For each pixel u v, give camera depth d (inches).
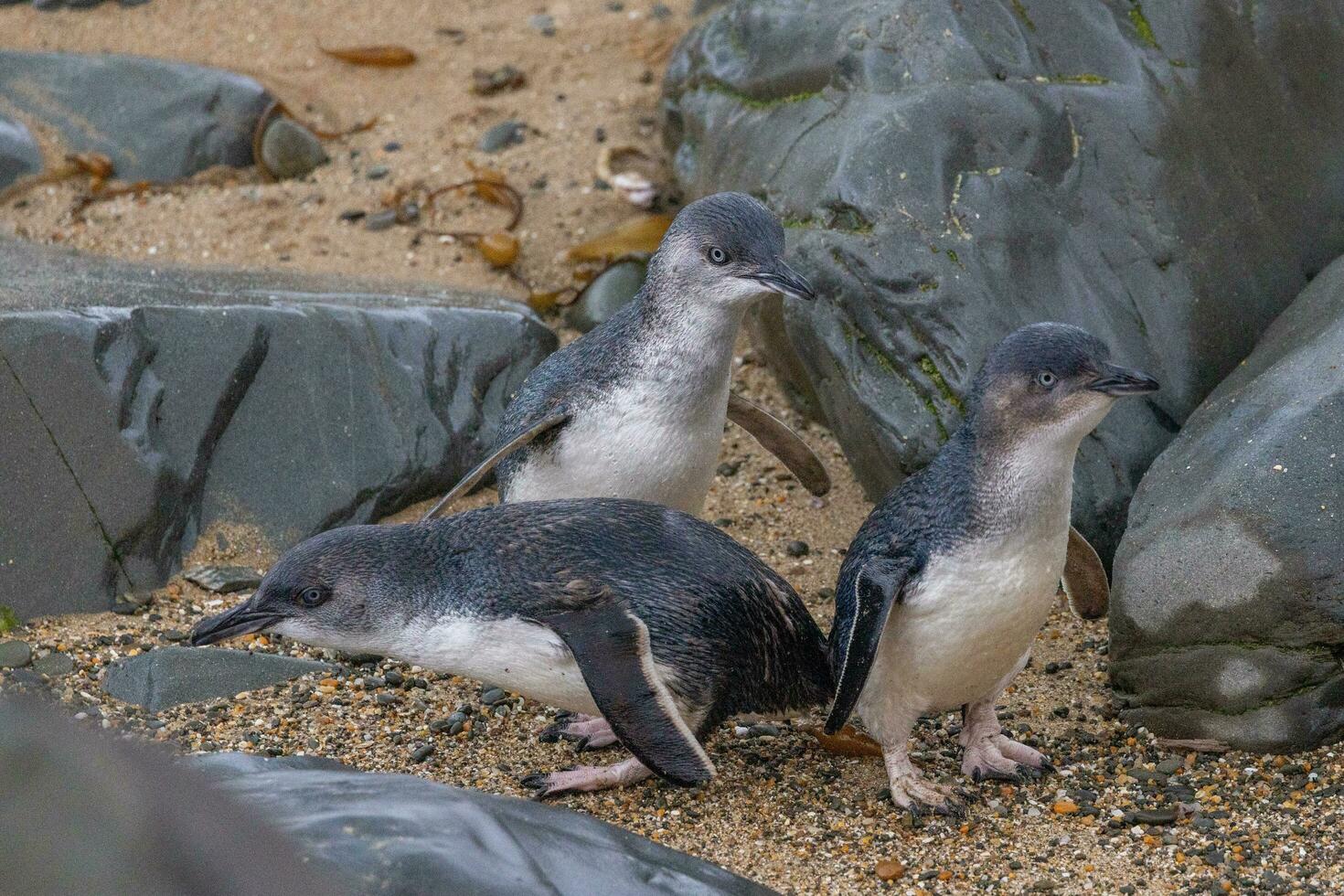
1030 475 434.0
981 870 432.8
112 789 183.0
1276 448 499.8
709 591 447.5
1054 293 618.2
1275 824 451.2
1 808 176.6
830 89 689.6
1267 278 645.9
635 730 408.5
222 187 922.7
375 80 1029.2
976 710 489.7
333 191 909.2
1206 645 496.4
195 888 178.5
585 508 465.7
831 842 449.4
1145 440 601.9
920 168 631.8
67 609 566.9
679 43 890.1
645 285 545.6
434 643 456.4
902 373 612.7
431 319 696.4
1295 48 685.9
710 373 534.6
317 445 642.2
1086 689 544.4
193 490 611.8
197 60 1043.3
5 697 203.0
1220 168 655.8
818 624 581.0
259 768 380.8
